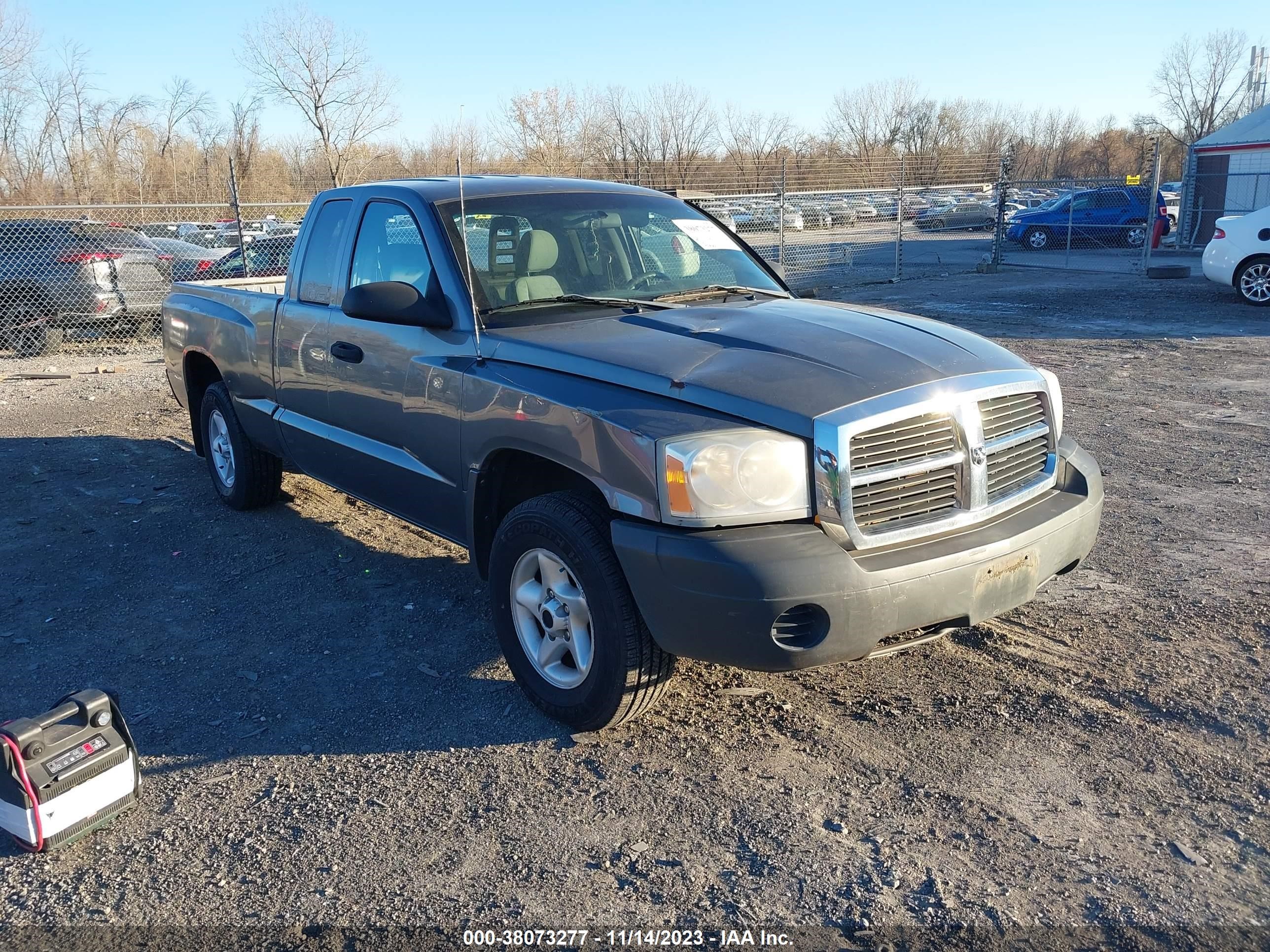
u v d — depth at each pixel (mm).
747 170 31625
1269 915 2590
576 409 3373
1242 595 4559
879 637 3111
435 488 4223
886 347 3545
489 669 4156
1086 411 8344
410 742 3617
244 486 6180
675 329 3766
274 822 3164
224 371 5918
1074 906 2646
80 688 4078
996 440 3482
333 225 4969
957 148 58719
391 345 4320
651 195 5016
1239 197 25453
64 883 2910
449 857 2957
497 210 4395
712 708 3756
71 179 38562
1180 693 3713
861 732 3545
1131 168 74375
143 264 13992
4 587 5223
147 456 7957
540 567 3635
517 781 3340
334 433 4914
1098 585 4742
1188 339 11891
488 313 4012
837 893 2730
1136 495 6086
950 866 2822
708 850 2939
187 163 41500
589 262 4395
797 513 3125
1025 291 17906
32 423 9258
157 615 4816
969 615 3289
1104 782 3191
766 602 2959
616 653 3330
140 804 3289
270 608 4867
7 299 13344
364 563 5445
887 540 3172
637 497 3174
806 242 21844
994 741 3455
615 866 2889
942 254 27453
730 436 3066
